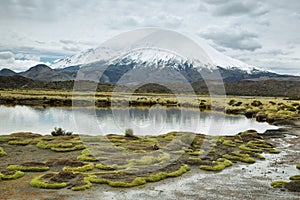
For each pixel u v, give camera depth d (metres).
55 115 66.38
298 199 18.52
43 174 22.27
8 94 118.50
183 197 18.62
